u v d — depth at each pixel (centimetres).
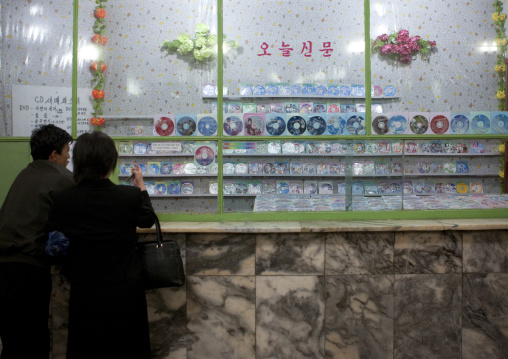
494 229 220
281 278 220
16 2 268
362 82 274
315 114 261
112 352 166
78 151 172
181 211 251
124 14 274
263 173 255
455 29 281
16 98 266
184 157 255
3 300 183
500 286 222
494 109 280
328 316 220
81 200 168
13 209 192
